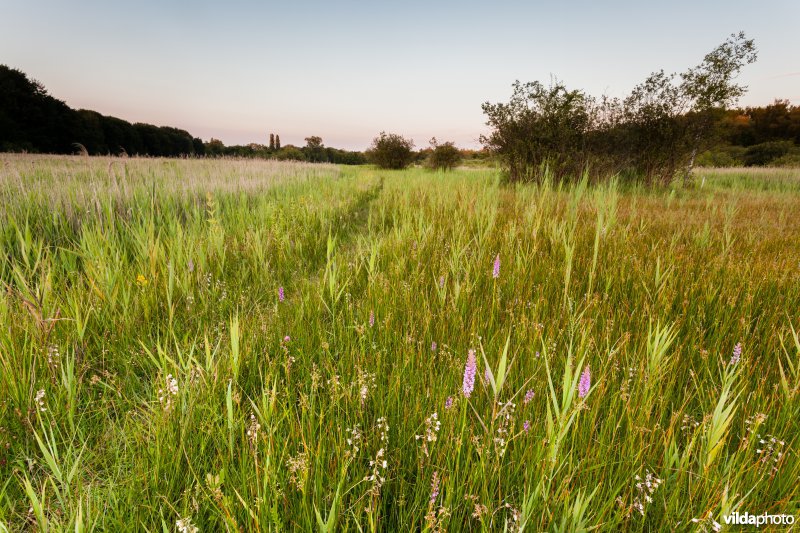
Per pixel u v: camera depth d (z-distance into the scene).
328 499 1.58
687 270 3.96
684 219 7.44
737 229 6.42
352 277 4.09
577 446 1.79
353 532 1.48
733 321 3.03
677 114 14.57
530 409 2.02
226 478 1.62
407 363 2.39
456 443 1.65
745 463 1.56
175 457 1.73
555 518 1.41
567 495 1.39
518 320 2.96
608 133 14.83
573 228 4.88
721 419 1.45
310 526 1.39
